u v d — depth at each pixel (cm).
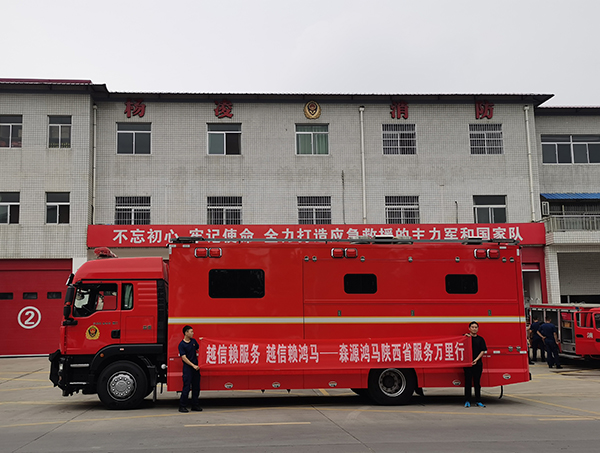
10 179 2333
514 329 1206
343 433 888
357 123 2538
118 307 1153
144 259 1194
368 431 905
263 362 1142
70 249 2297
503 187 2545
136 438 857
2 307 2269
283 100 2511
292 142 2498
